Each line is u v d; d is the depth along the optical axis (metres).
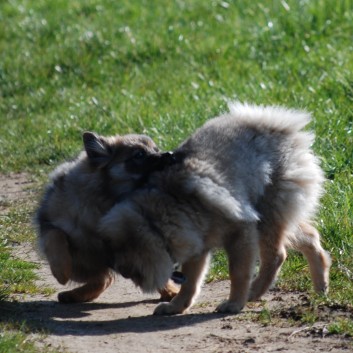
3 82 55.41
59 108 49.56
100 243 23.23
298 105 38.00
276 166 23.91
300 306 21.84
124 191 24.08
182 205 21.72
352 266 25.11
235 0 62.12
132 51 55.94
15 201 35.56
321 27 51.88
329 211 27.73
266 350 18.77
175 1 65.94
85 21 63.88
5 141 44.94
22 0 72.19
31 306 23.45
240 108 25.27
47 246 23.36
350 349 18.61
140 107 44.38
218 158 22.97
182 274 22.11
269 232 23.97
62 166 24.80
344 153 32.06
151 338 20.03
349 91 39.38
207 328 20.78
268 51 51.47
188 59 53.56
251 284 23.98
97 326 21.25
